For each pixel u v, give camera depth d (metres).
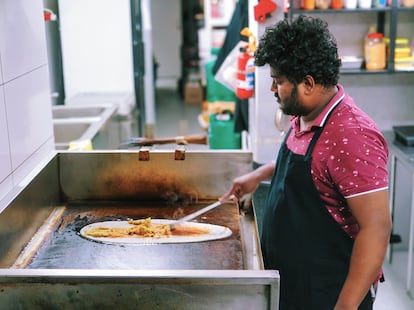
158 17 9.49
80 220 1.99
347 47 3.39
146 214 2.04
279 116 2.75
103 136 3.43
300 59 1.53
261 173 2.03
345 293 1.54
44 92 2.33
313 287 1.72
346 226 1.67
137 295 1.33
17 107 2.01
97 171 2.14
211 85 4.21
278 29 1.57
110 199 2.17
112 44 4.42
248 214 2.07
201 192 2.16
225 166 2.13
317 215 1.66
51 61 4.18
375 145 1.55
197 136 2.24
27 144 2.11
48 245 1.79
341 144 1.56
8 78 1.92
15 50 2.00
